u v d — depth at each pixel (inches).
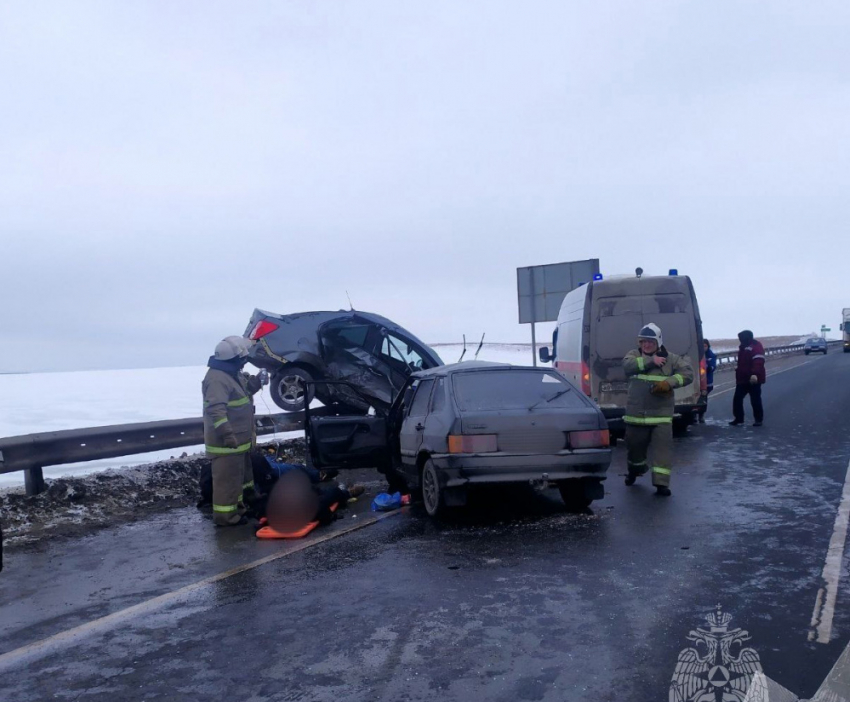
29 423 757.3
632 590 217.2
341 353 558.9
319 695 159.9
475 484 307.9
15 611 230.1
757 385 624.7
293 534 315.3
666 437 362.3
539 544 276.4
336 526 330.3
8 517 346.6
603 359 568.4
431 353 594.9
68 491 377.7
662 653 172.4
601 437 314.7
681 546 263.9
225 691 164.7
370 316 576.1
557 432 309.6
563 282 844.6
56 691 169.6
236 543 307.4
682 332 565.3
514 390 330.0
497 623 195.9
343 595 226.7
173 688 167.9
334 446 382.9
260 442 550.6
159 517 369.7
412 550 277.3
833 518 296.2
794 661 166.6
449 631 191.9
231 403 340.5
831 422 622.8
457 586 229.1
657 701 150.2
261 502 332.2
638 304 568.7
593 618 196.1
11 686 173.5
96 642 199.2
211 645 192.2
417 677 166.1
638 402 368.5
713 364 778.2
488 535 294.7
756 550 255.0
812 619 190.1
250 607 220.7
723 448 508.4
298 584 241.1
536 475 307.4
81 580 261.7
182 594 237.6
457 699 154.8
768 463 437.4
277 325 548.7
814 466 418.6
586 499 324.8
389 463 390.6
